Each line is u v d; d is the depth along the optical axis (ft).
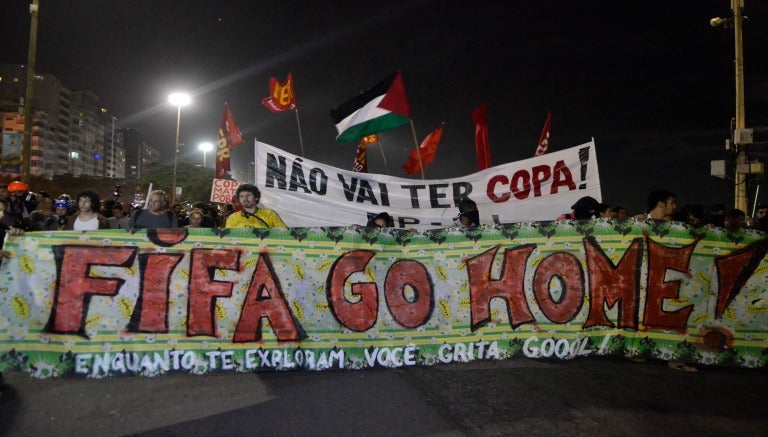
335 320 16.84
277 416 12.94
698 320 17.61
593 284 17.84
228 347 16.25
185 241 16.42
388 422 12.70
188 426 12.32
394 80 29.96
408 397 14.28
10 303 15.43
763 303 17.52
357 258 17.16
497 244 17.80
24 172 56.08
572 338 17.74
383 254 17.34
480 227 17.84
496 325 17.61
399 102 29.91
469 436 12.05
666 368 17.12
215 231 16.57
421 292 17.39
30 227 27.02
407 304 17.28
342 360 16.71
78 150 460.55
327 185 28.78
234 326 16.35
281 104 35.94
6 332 15.35
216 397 14.16
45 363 15.43
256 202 20.33
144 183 186.60
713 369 17.22
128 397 14.10
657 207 19.53
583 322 17.79
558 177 29.01
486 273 17.71
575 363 17.35
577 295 17.81
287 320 16.62
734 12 46.60
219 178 49.24
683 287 17.71
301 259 16.89
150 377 15.74
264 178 28.55
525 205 28.99
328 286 16.93
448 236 17.72
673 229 17.87
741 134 44.37
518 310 17.70
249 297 16.52
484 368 16.80
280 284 16.70
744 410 13.73
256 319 16.48
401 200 29.04
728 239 17.74
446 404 13.84
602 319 17.81
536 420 12.93
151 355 15.89
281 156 28.76
